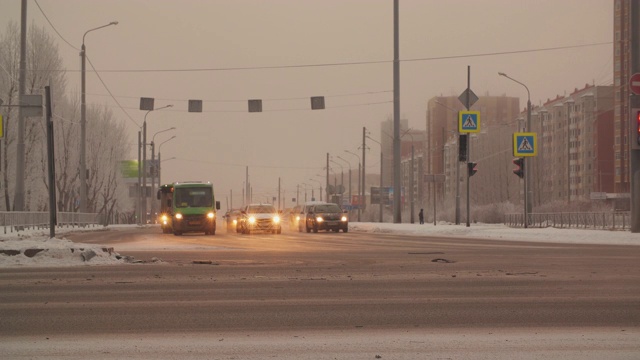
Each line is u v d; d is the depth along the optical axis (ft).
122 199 568.00
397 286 70.74
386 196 623.36
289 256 119.34
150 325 48.80
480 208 462.19
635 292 64.85
